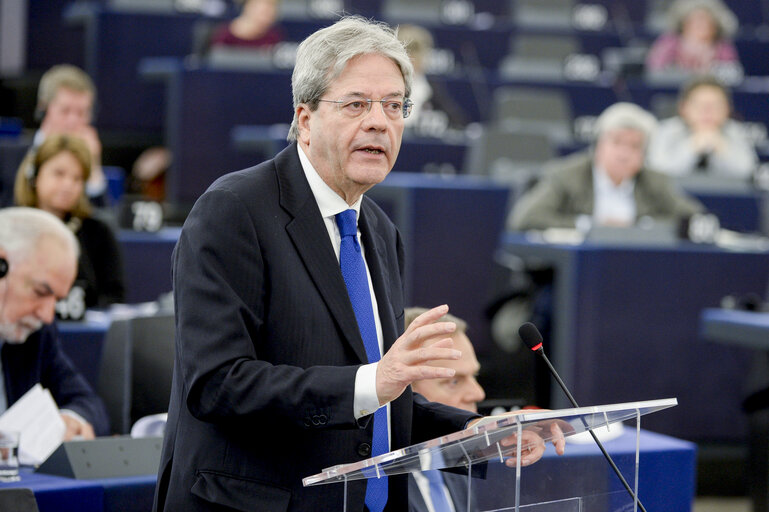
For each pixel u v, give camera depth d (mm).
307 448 4715
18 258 6852
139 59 21422
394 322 5090
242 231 4684
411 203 14766
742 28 26344
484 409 7375
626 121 13805
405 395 5109
